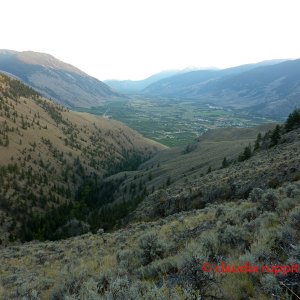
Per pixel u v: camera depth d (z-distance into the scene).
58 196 160.62
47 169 191.88
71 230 104.00
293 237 7.29
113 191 155.50
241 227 10.25
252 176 35.47
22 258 24.91
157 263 8.88
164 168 148.00
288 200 11.32
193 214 24.09
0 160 175.38
